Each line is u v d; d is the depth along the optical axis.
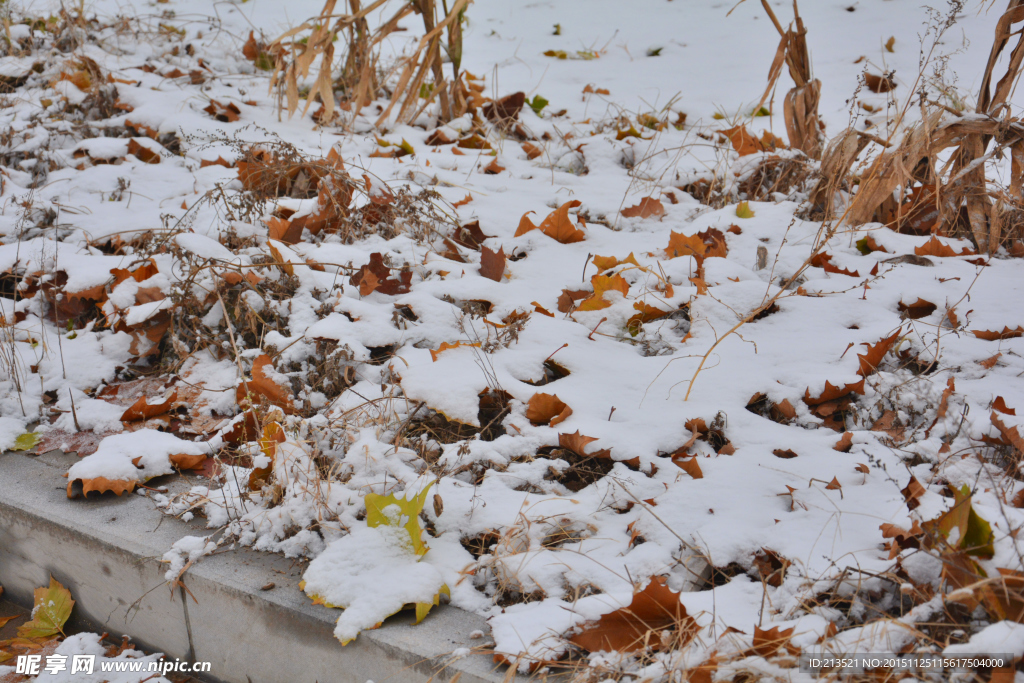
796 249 2.99
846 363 2.30
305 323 2.52
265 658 1.73
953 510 1.50
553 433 2.04
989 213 3.05
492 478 1.95
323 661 1.64
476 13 7.30
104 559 1.87
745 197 3.57
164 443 2.12
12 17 5.23
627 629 1.49
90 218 3.20
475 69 5.87
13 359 2.41
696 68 5.68
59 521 1.91
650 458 1.96
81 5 5.06
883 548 1.61
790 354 2.37
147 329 2.56
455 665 1.48
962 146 3.08
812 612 1.47
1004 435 1.93
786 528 1.69
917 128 3.01
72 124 3.96
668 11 7.04
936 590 1.49
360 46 4.70
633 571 1.65
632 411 2.15
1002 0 5.96
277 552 1.80
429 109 4.80
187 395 2.39
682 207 3.46
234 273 2.59
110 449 2.07
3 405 2.32
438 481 1.91
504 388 2.17
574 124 4.66
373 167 3.74
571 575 1.65
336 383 2.30
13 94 4.34
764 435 2.06
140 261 2.69
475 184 3.71
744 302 2.64
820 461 1.93
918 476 1.87
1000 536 1.50
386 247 2.98
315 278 2.70
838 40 5.88
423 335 2.47
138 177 3.57
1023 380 2.20
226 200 2.98
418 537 1.67
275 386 2.23
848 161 3.23
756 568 1.63
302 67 3.99
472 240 3.13
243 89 4.77
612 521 1.81
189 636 1.84
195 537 1.82
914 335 2.40
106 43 5.23
